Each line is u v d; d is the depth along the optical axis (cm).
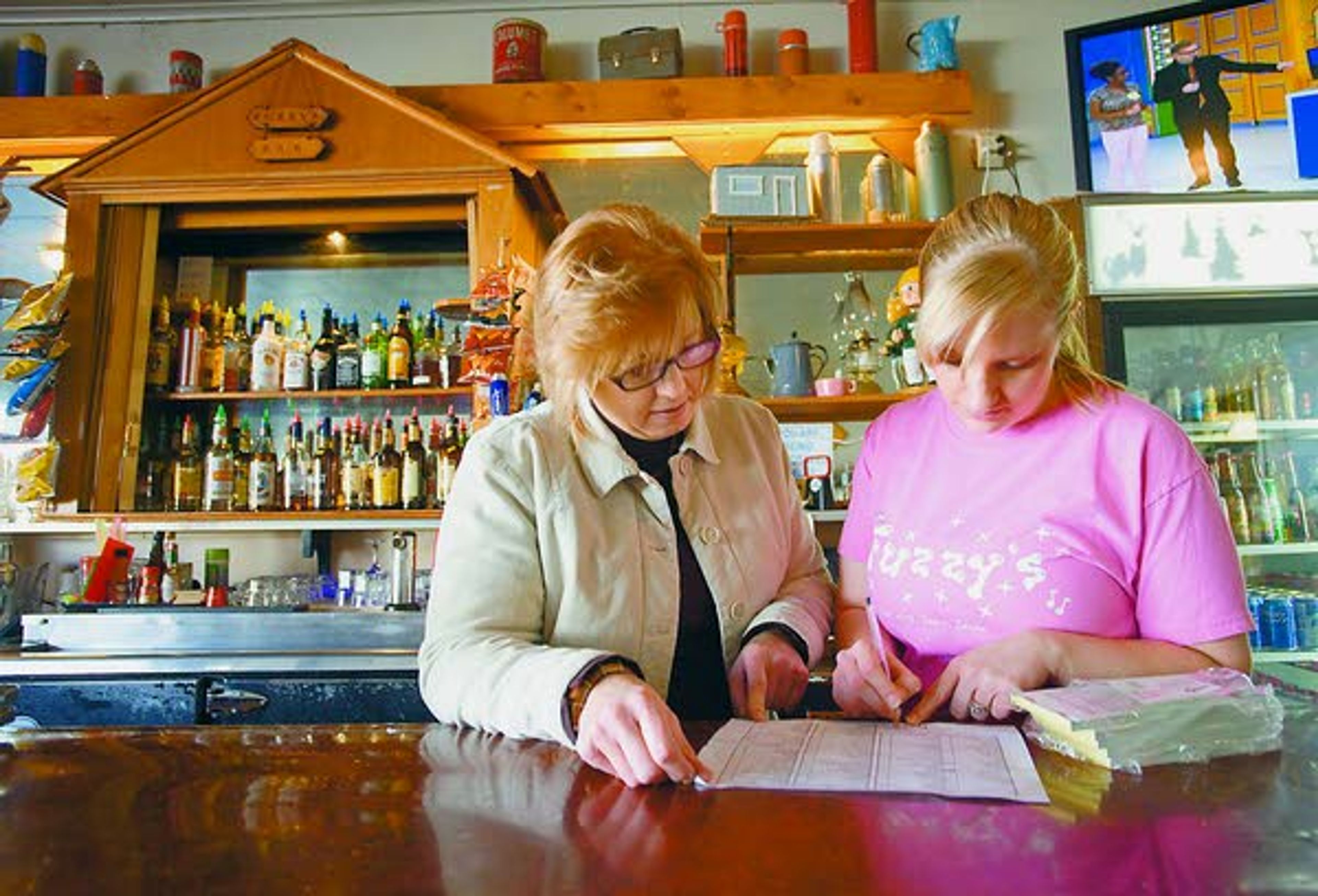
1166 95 285
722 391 239
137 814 58
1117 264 253
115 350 255
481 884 46
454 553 96
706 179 296
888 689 86
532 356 129
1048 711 72
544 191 266
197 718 198
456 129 253
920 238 264
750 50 305
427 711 198
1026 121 296
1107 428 99
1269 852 49
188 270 285
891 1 304
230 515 248
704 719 102
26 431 249
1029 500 102
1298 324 266
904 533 112
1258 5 280
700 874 47
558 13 311
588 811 59
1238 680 77
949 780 64
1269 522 261
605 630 96
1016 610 100
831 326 281
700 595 104
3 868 49
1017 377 94
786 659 96
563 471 98
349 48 312
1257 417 269
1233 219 254
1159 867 47
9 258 292
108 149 256
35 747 79
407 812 59
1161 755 69
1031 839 52
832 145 272
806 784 64
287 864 49
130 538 275
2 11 310
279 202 264
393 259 290
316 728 86
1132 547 96
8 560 271
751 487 110
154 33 313
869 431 126
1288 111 277
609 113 276
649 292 86
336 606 248
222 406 274
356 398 276
